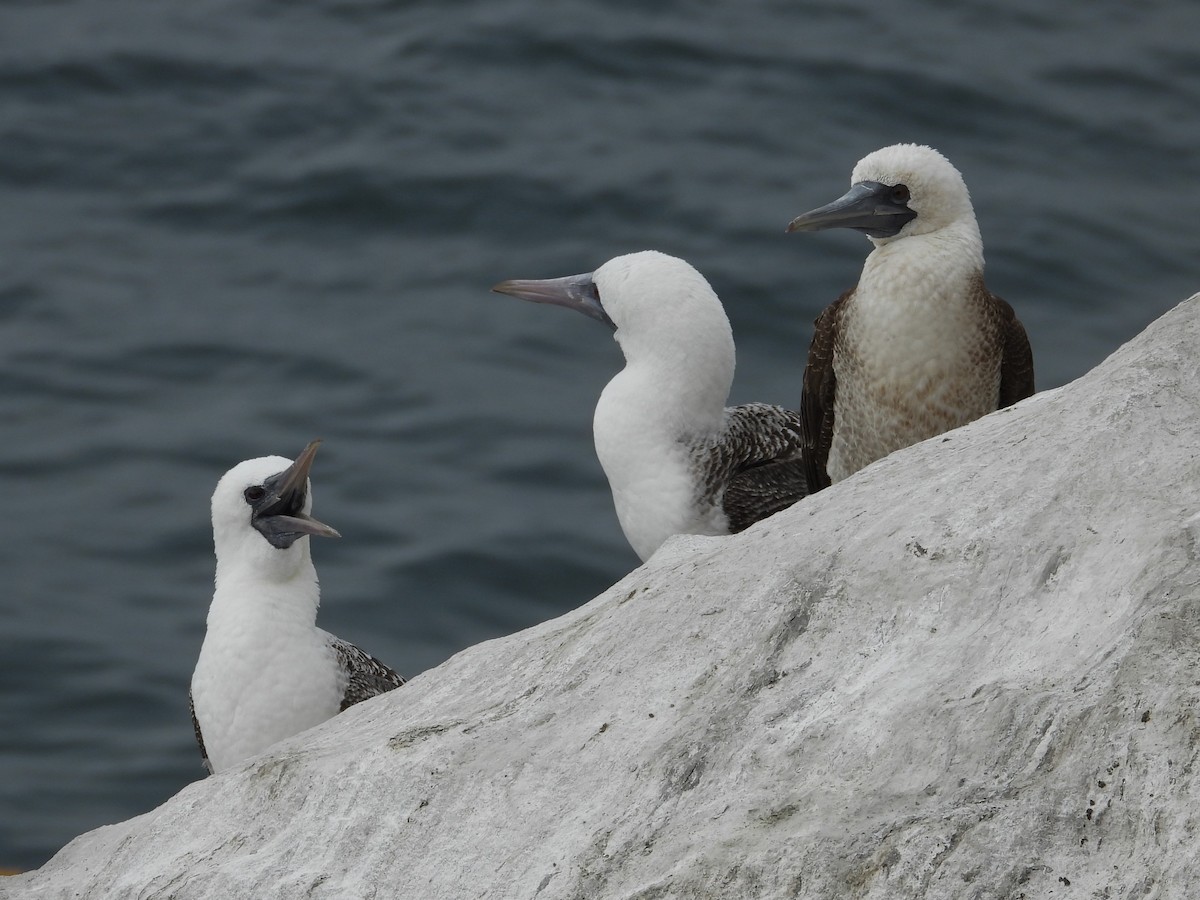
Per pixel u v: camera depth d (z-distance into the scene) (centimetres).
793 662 693
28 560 1886
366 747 762
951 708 635
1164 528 646
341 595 1820
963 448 774
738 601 733
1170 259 2194
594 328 2173
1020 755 611
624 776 691
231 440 2016
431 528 1892
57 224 2352
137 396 2091
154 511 1941
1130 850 575
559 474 1962
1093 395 723
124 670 1766
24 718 1717
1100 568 651
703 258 2186
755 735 673
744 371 2025
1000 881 581
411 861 707
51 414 2069
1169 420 690
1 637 1794
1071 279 2169
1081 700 609
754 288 2136
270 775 778
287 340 2152
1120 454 684
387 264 2262
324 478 1953
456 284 2227
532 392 2073
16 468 1992
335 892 710
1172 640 603
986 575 675
